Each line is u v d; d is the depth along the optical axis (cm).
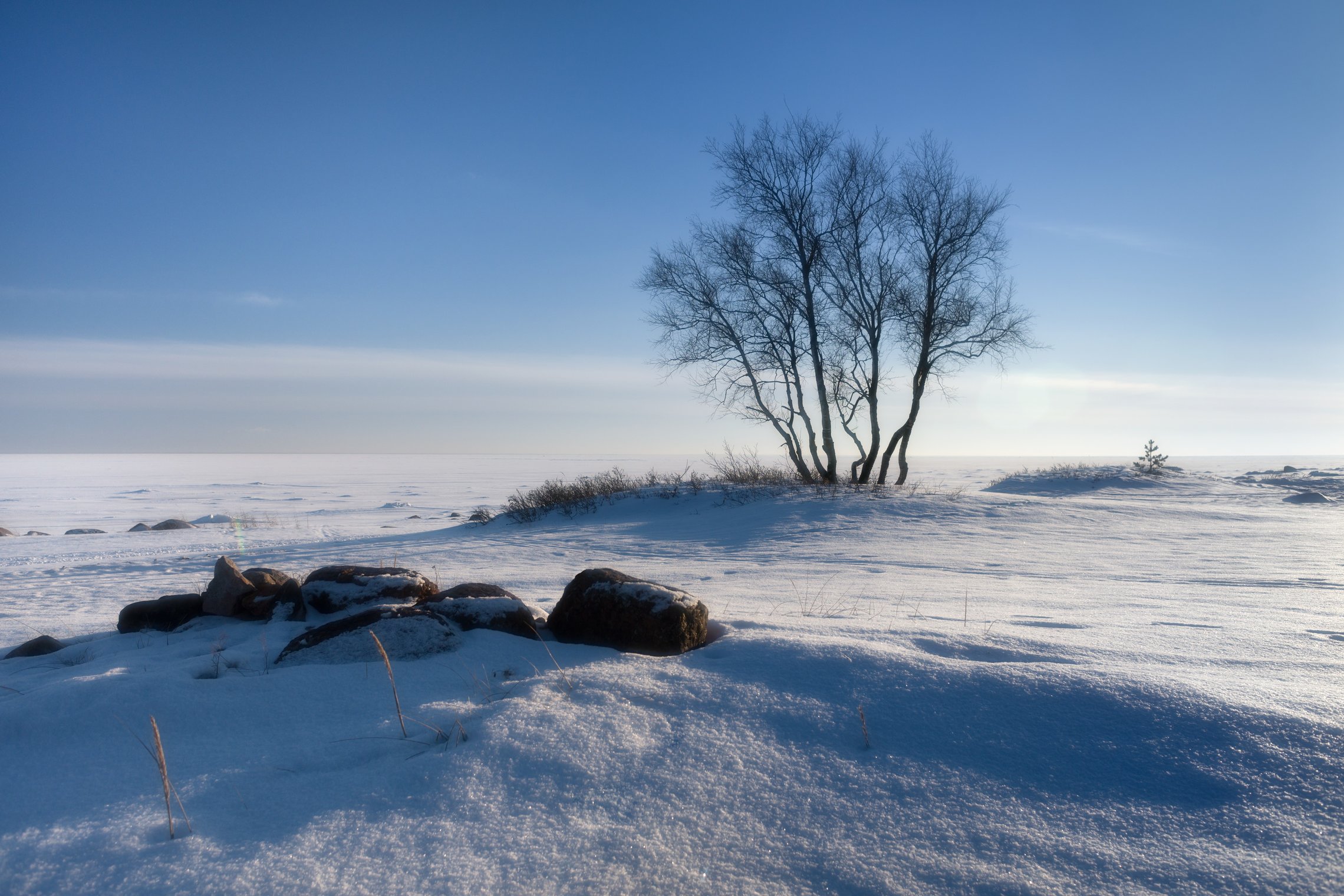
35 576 1261
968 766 274
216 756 296
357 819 246
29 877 215
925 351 2098
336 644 431
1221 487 2550
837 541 1342
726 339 2194
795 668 370
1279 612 589
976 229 2080
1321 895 197
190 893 208
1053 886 208
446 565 1146
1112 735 286
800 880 215
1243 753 266
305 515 3366
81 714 330
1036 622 524
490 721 314
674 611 439
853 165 2114
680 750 290
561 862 224
